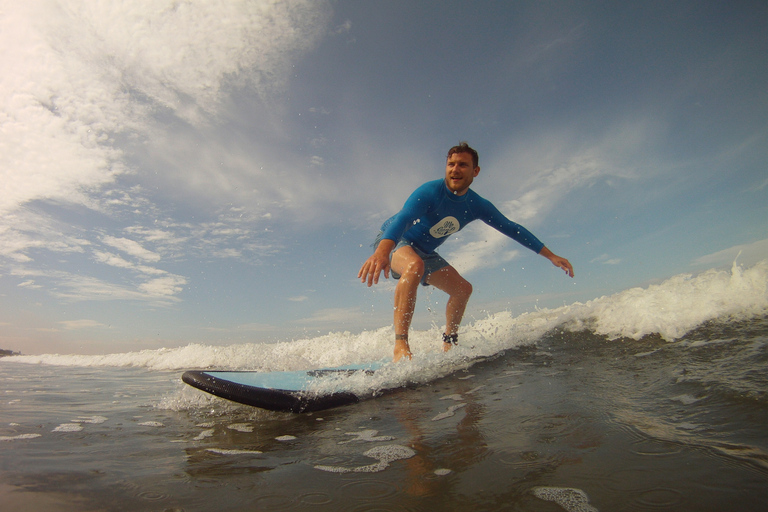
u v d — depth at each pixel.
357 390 1.84
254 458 1.08
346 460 1.03
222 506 0.78
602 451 0.93
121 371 4.13
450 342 2.99
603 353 2.14
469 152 2.89
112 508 0.77
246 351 4.51
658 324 2.29
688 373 1.51
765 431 0.93
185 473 0.97
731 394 1.19
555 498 0.74
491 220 3.24
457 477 0.87
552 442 1.02
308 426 1.41
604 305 2.87
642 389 1.42
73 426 1.52
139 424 1.54
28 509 0.76
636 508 0.68
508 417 1.28
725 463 0.81
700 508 0.67
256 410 1.70
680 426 1.03
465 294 3.04
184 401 1.95
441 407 1.52
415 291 2.70
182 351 4.87
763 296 2.16
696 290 2.47
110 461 1.07
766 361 1.49
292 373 2.04
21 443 1.27
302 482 0.89
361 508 0.75
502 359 2.35
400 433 1.23
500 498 0.76
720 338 1.93
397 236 2.64
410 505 0.76
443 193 2.93
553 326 2.82
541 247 3.24
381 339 3.79
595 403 1.31
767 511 0.63
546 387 1.64
